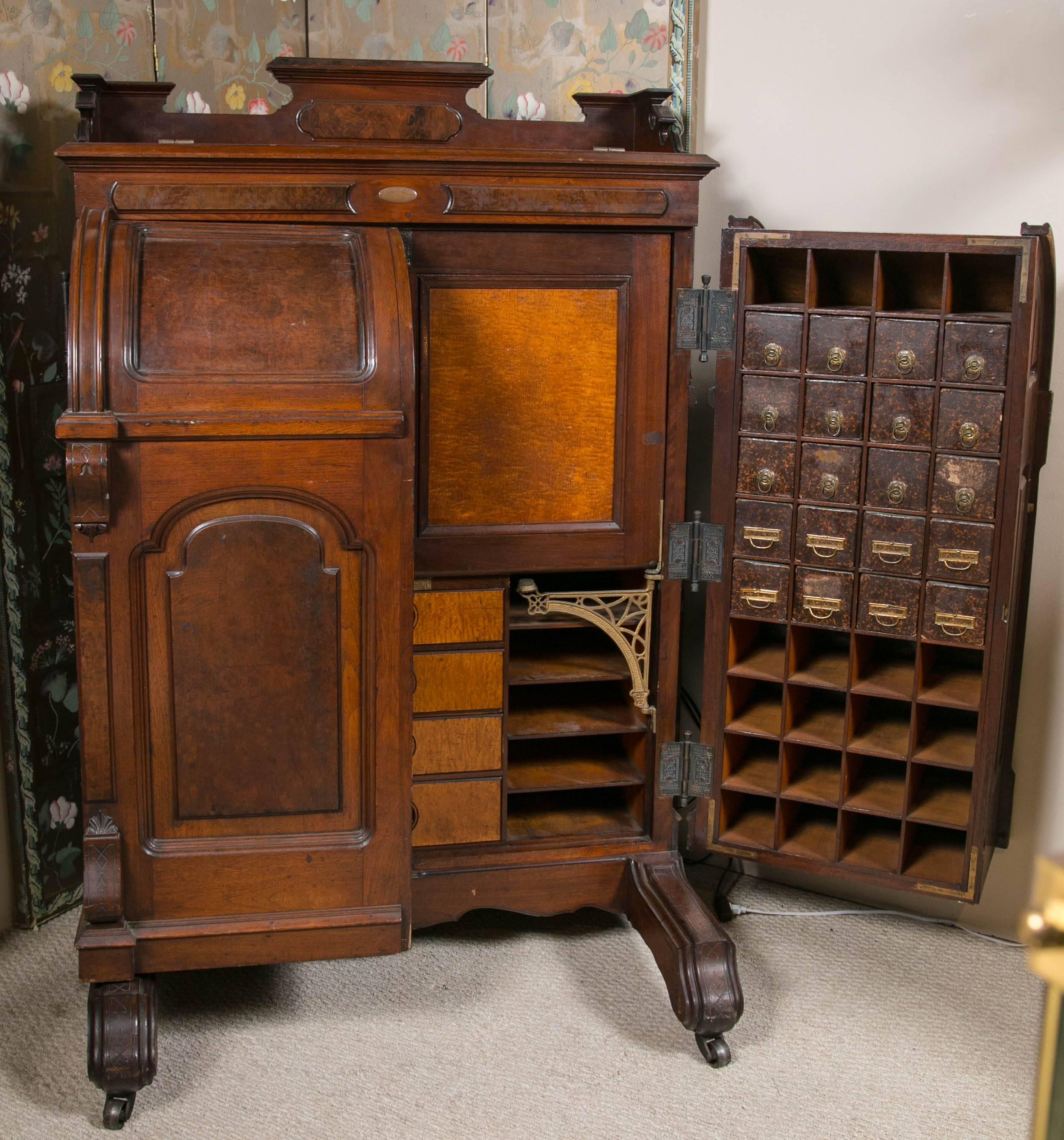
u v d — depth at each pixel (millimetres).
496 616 2184
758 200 2521
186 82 2531
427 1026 2148
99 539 1767
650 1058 2068
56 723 2473
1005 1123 1920
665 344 2131
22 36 2244
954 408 2047
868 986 2295
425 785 2223
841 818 2262
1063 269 2232
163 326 1771
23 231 2293
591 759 2447
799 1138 1878
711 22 2498
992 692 2105
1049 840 2396
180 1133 1869
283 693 1861
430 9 2477
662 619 2234
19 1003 2199
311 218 1982
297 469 1786
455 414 2086
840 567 2170
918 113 2334
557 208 2021
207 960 1917
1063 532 2299
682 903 2193
